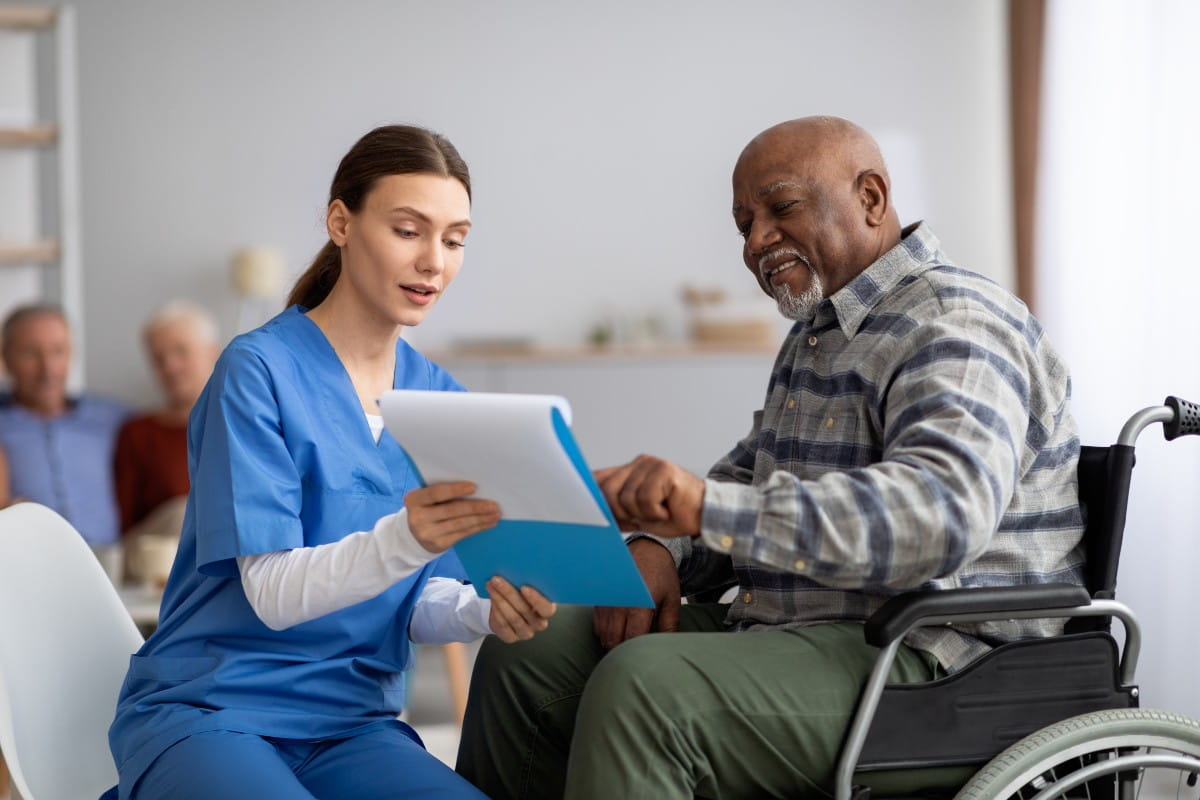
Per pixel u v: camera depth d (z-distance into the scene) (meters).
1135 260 3.79
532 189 5.99
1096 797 1.59
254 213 5.99
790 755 1.48
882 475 1.39
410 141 1.65
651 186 6.00
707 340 5.73
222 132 5.98
